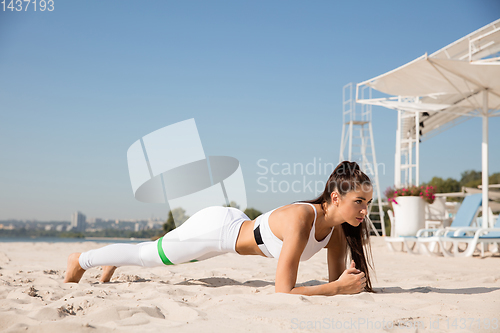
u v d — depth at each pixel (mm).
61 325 1359
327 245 2439
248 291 2297
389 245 6789
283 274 2033
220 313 1665
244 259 4781
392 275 3330
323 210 2184
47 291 2162
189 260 2494
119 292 2266
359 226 2393
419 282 2893
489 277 2936
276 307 1744
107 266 2727
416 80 7059
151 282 2660
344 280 2082
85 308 1699
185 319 1622
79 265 2607
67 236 51812
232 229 2363
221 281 2760
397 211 6801
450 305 1824
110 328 1395
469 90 7156
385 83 7359
